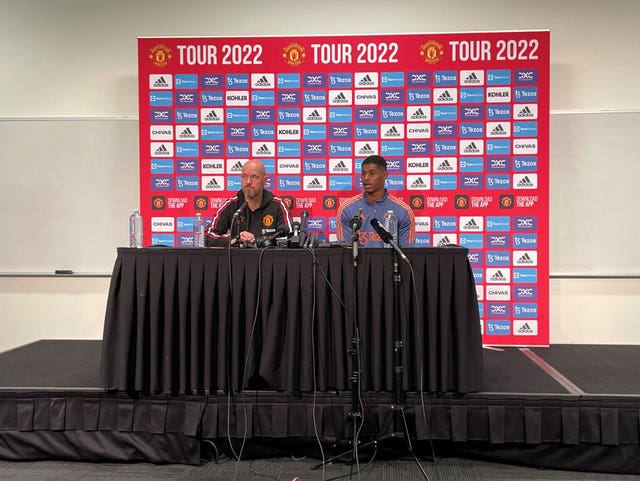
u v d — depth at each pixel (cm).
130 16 387
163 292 230
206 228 353
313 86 369
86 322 391
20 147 386
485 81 360
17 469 228
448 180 366
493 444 230
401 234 347
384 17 378
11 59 391
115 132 384
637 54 366
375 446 227
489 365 290
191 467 229
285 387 230
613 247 365
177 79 371
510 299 364
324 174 372
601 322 371
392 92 366
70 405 234
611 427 220
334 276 228
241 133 373
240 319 230
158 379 229
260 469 226
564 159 367
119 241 386
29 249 388
